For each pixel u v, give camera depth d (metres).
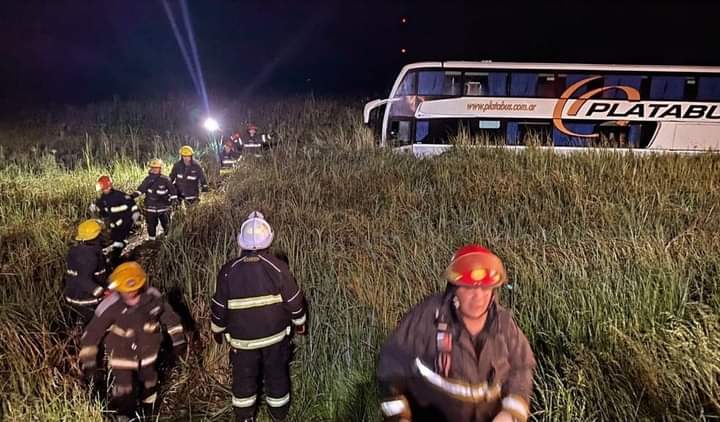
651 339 4.35
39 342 4.70
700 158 11.08
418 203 8.84
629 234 6.60
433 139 13.28
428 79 13.17
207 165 13.12
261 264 3.97
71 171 12.22
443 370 2.44
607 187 9.15
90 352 3.96
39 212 8.59
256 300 3.94
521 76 12.98
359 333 4.78
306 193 9.30
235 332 4.00
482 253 2.45
